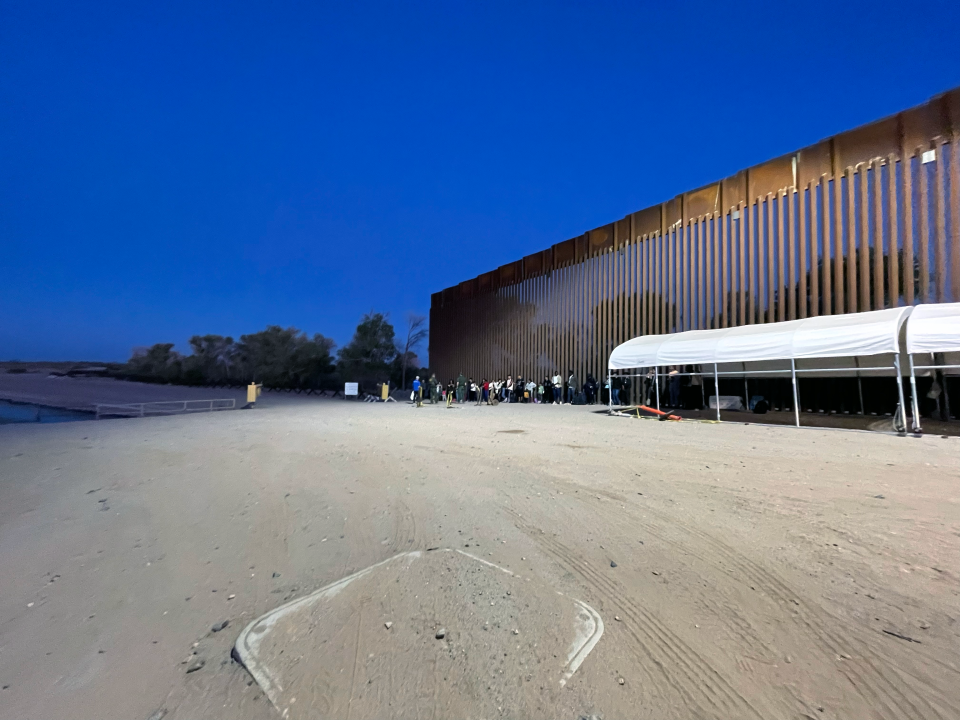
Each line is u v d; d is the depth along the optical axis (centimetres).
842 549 373
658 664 247
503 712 215
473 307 3606
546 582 337
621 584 332
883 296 1527
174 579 376
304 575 371
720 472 647
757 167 1881
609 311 2525
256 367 4441
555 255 2897
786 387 1608
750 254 1894
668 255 2228
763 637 268
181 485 681
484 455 839
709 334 1571
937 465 666
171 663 266
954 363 1240
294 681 240
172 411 2253
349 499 584
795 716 211
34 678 260
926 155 1461
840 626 274
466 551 396
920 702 214
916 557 353
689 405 1812
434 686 232
